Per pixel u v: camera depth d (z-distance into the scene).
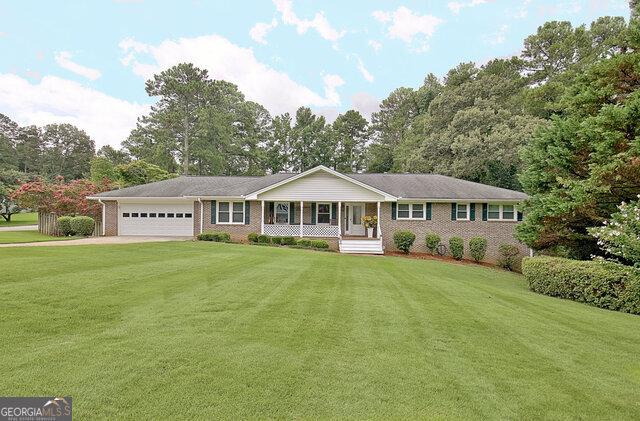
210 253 13.78
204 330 5.03
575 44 34.91
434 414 3.19
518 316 6.79
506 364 4.37
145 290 7.13
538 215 12.92
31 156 70.94
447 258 19.75
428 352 4.63
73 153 74.56
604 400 3.58
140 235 21.98
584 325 6.57
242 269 10.22
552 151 12.71
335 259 14.19
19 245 14.51
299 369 3.96
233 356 4.20
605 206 11.36
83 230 21.78
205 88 45.41
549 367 4.34
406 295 8.08
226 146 47.72
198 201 21.72
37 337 4.55
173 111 45.00
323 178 21.08
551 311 7.66
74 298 6.30
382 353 4.52
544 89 31.19
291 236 21.22
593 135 11.41
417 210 21.09
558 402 3.50
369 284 9.18
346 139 55.69
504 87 36.06
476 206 20.78
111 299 6.37
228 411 3.10
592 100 12.27
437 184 22.64
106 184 29.33
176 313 5.77
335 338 4.98
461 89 38.06
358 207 22.62
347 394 3.47
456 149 32.75
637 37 11.73
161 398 3.25
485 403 3.41
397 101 61.91
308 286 8.34
